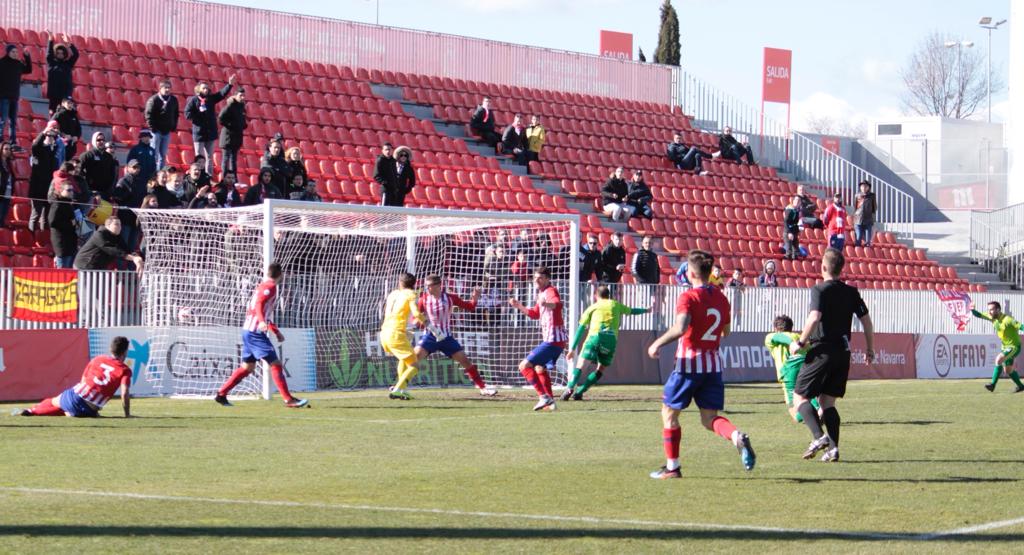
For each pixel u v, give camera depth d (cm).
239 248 2548
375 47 4503
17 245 2747
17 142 3083
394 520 947
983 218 5128
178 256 2475
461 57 4719
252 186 2812
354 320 2731
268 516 958
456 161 4019
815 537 901
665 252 4022
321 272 2695
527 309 2047
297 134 3781
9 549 815
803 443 1568
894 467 1327
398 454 1382
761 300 3244
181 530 891
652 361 2997
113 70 3691
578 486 1144
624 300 2983
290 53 4294
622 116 4953
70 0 3850
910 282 4447
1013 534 925
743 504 1053
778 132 5369
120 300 2338
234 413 1906
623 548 848
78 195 2538
